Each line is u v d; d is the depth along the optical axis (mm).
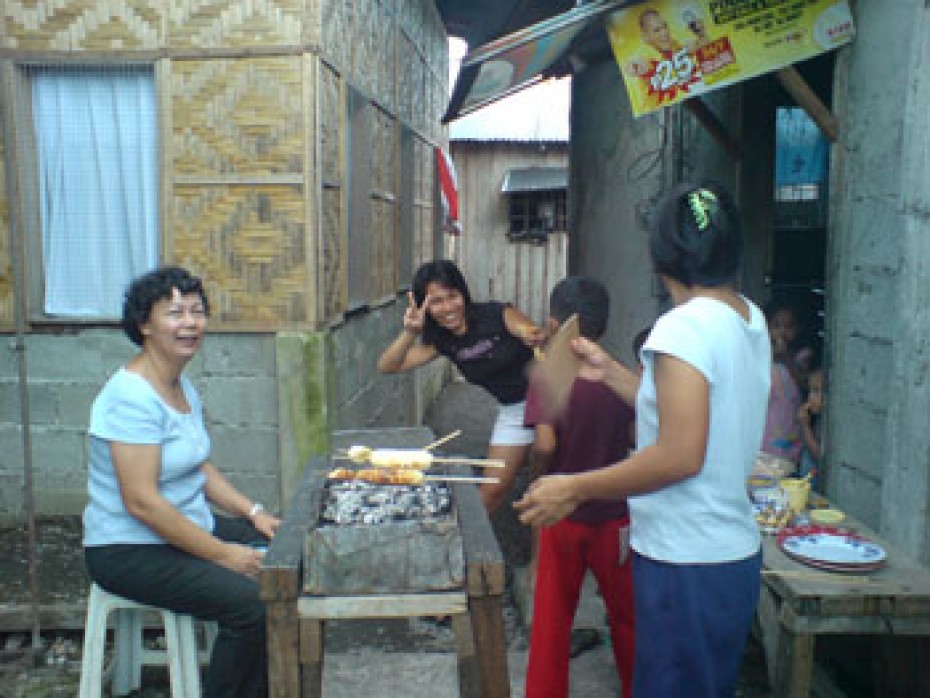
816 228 6172
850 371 3734
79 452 5152
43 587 4238
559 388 3121
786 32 3766
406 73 8109
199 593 2859
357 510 2523
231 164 4871
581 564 3043
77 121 5023
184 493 3068
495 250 13500
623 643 3041
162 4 4805
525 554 5309
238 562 2922
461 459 2811
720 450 2059
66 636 4047
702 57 3904
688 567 2098
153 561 2889
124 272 5133
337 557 2334
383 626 4387
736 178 5316
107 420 2871
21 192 5000
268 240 4902
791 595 2787
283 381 4902
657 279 6031
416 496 2646
